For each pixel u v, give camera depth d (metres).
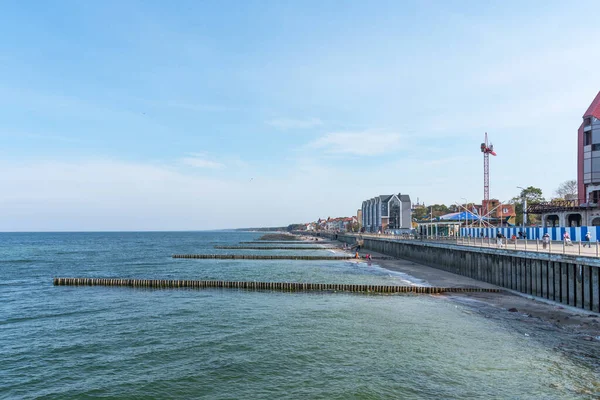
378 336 26.23
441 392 17.92
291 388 18.77
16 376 20.95
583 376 19.16
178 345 25.42
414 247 78.44
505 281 41.38
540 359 21.34
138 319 32.59
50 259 97.31
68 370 21.66
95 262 88.00
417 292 41.62
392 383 18.98
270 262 83.56
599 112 62.84
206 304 38.34
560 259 31.58
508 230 60.62
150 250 136.00
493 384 18.56
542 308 31.92
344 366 21.23
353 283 49.72
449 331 27.00
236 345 25.14
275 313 33.72
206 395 18.33
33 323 31.73
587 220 59.62
